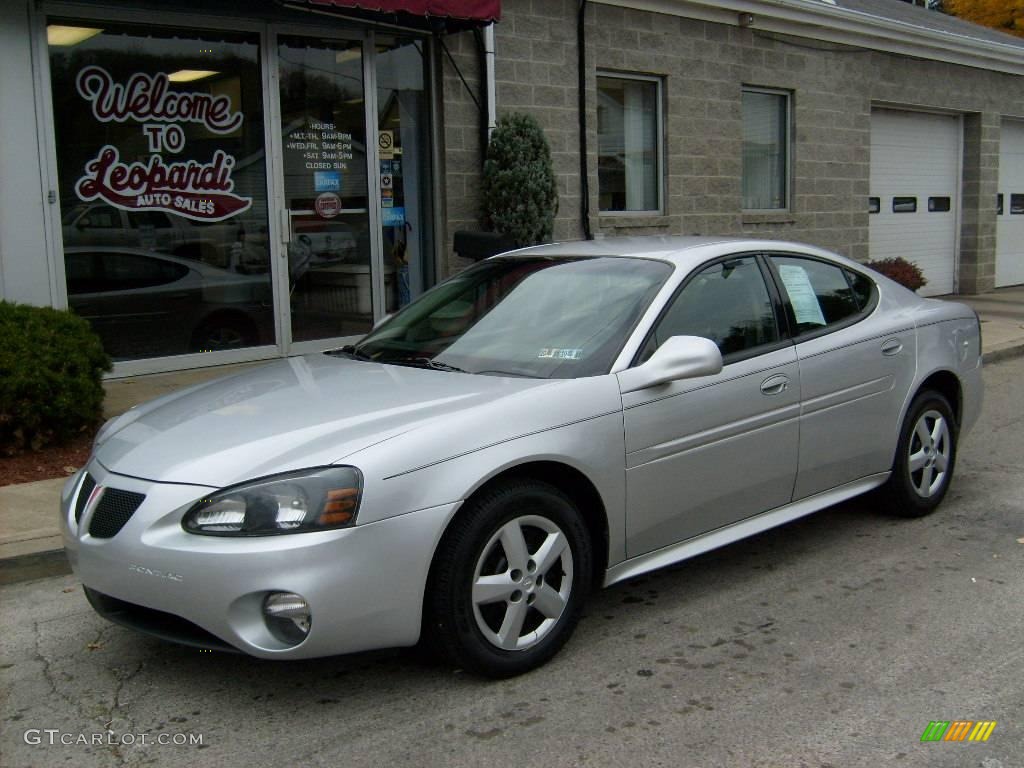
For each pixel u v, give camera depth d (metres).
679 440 4.35
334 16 9.23
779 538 5.57
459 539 3.66
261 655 3.41
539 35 10.98
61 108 8.27
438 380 4.27
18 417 6.54
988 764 3.26
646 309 4.48
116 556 3.55
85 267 8.49
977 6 29.81
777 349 4.86
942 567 5.07
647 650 4.15
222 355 9.27
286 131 9.51
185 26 8.76
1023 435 7.98
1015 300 16.61
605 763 3.29
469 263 10.66
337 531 3.42
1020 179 18.94
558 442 3.92
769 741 3.41
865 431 5.29
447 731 3.51
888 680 3.85
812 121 14.27
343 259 10.03
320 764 3.32
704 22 12.66
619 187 12.30
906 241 16.72
